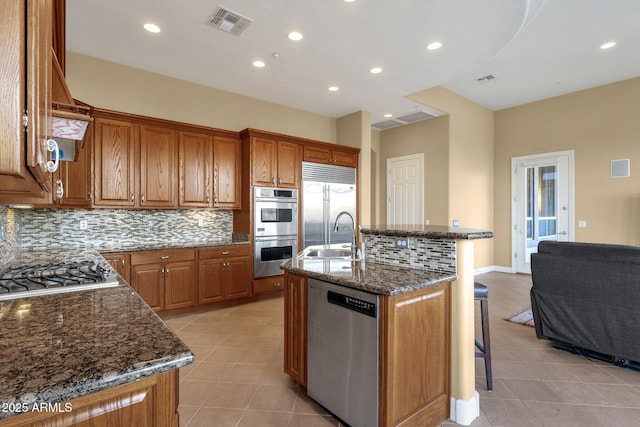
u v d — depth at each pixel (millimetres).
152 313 1081
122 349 788
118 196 3436
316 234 4801
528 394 2199
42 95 661
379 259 2326
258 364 2605
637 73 4859
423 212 5965
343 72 3883
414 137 6129
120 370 685
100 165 3330
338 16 2752
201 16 2770
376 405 1619
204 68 3793
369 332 1646
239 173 4371
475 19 2781
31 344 811
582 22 3514
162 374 779
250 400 2117
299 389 2250
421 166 6008
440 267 1975
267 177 4363
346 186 5152
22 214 3148
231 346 2938
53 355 748
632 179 5012
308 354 2062
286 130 5094
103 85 3578
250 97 4711
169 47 3305
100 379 653
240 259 4121
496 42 3166
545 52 4195
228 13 2723
